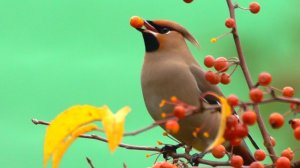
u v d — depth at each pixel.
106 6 15.62
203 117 10.42
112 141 5.47
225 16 15.09
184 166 8.36
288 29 12.50
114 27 15.58
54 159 5.77
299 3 12.82
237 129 6.56
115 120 5.51
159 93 11.03
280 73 12.20
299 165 7.53
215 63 8.02
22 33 15.41
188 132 10.60
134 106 14.73
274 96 6.23
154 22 11.27
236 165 7.48
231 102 6.19
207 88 11.16
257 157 7.70
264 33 12.60
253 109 7.71
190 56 11.36
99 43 15.41
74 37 15.47
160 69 11.02
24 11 15.50
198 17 15.23
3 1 15.50
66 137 5.81
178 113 6.06
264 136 7.75
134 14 15.73
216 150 7.75
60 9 15.59
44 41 15.41
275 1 14.08
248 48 12.45
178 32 11.31
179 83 10.98
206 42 13.13
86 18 15.59
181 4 15.66
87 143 14.05
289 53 12.34
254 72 12.30
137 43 15.45
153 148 8.84
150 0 15.88
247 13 14.75
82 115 5.69
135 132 5.64
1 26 15.41
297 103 6.23
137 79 15.07
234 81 12.29
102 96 14.92
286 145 11.58
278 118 6.47
